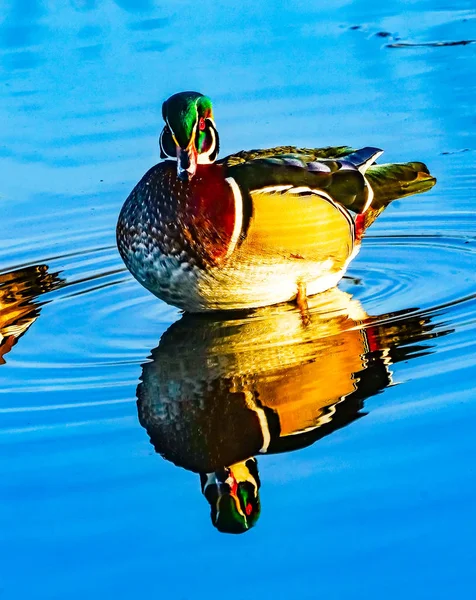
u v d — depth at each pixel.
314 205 10.98
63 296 12.17
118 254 13.31
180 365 10.09
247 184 10.61
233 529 7.63
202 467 8.35
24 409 9.38
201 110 10.76
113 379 9.91
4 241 13.73
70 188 14.89
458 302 11.15
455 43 18.25
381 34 18.73
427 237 13.30
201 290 10.97
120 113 16.53
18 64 18.22
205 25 19.36
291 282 11.21
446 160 14.88
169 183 10.62
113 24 19.56
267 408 9.13
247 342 10.53
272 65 17.70
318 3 20.25
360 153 12.09
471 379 9.27
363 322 10.80
